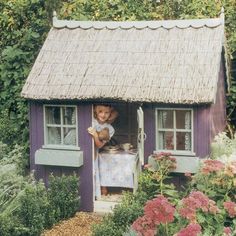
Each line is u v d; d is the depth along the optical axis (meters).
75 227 9.14
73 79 9.86
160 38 10.22
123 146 10.49
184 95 9.23
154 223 7.25
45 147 10.07
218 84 10.23
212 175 8.55
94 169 10.02
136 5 12.47
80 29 10.71
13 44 12.29
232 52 12.27
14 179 9.40
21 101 11.89
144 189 9.31
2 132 11.88
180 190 9.62
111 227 8.22
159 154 9.29
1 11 12.28
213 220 8.01
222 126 11.15
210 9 12.36
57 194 9.45
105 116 10.04
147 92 9.41
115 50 10.20
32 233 8.57
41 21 12.13
